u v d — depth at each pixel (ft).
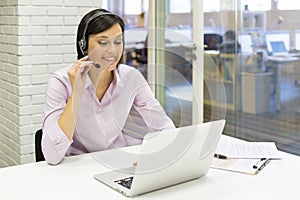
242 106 12.52
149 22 14.11
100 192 4.47
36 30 10.07
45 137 5.37
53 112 5.52
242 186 4.70
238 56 12.36
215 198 4.36
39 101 10.32
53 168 5.25
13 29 10.11
